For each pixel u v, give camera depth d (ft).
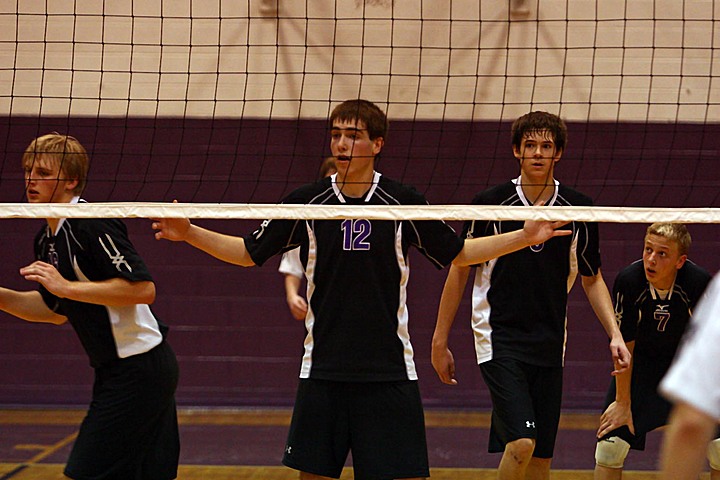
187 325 69.10
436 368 35.32
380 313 29.04
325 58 65.98
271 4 66.08
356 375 28.91
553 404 34.14
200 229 29.45
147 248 68.90
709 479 47.32
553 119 34.22
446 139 65.21
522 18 65.31
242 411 68.03
